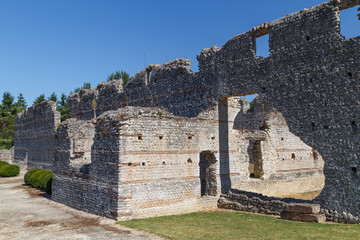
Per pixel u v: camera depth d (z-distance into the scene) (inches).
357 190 669.9
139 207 756.0
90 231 636.1
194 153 882.1
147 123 791.1
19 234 631.8
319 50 740.0
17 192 1241.4
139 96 1305.4
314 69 746.8
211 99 986.1
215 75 978.7
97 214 804.0
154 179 788.6
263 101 838.5
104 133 803.4
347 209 680.4
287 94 792.3
